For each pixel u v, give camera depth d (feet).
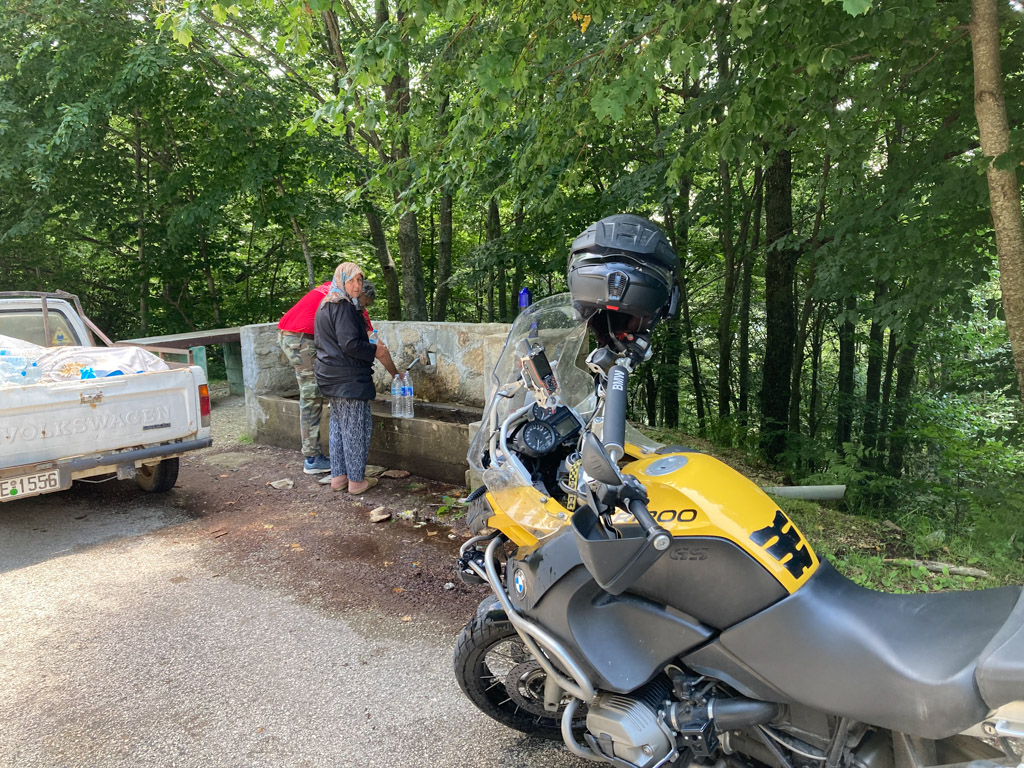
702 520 5.64
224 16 13.20
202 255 46.39
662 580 5.83
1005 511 16.02
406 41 13.28
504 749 8.60
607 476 4.99
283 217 38.75
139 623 11.96
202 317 49.34
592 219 32.71
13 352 15.60
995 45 11.28
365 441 18.42
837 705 5.13
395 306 47.09
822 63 11.75
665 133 26.84
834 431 47.32
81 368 15.89
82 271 49.34
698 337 54.24
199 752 8.64
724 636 5.63
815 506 16.75
